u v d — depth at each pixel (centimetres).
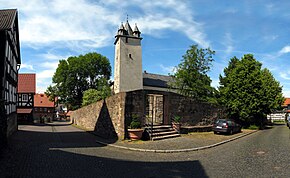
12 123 2330
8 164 996
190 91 3631
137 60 5019
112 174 899
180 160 1180
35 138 1961
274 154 1328
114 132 1923
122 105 1783
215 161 1156
